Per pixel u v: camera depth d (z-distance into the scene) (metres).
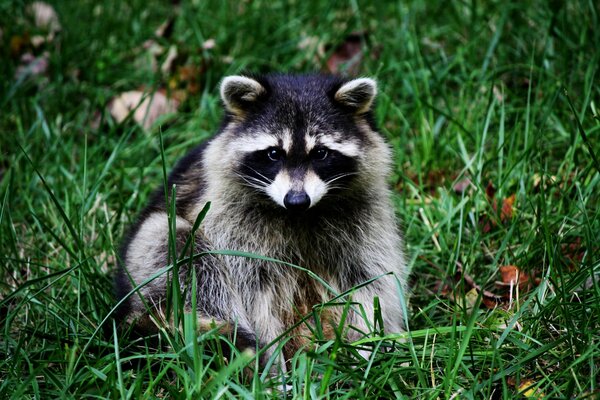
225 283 6.59
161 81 10.10
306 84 6.91
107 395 5.46
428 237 7.68
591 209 7.65
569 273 6.61
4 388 5.45
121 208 7.98
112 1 11.61
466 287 7.27
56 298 6.77
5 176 8.66
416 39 9.77
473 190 8.12
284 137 6.54
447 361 5.50
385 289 6.74
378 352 5.87
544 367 5.69
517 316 5.84
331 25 10.96
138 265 6.54
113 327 5.87
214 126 9.47
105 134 9.71
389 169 7.01
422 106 9.27
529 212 7.83
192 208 6.87
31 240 8.01
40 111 9.20
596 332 5.88
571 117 8.84
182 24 11.40
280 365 5.80
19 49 10.70
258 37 10.83
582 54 9.29
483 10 10.66
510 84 9.79
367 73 9.67
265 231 6.69
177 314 5.64
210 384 4.86
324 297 6.71
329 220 6.74
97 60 10.50
